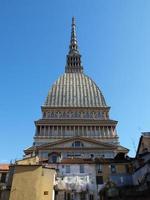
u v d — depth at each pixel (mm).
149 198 44500
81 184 65688
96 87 155750
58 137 123125
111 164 71312
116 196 52594
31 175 54906
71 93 150625
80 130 127125
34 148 105312
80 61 185750
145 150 70438
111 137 124875
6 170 69375
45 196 54719
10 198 51656
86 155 102000
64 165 70312
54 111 138750
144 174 58562
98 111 140875
